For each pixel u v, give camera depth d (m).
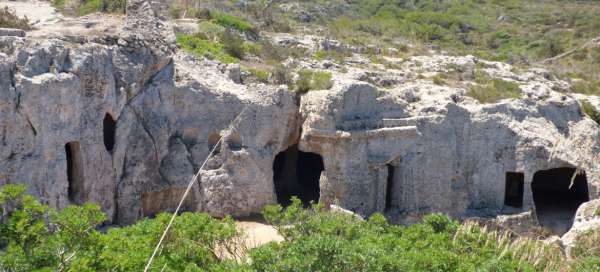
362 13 74.00
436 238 21.25
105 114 26.81
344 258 17.48
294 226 23.12
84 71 25.77
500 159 34.00
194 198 28.98
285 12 65.88
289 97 31.17
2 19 29.53
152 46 28.94
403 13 74.06
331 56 41.84
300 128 31.80
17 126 23.78
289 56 40.28
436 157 32.44
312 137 30.56
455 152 33.09
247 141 29.91
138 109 28.19
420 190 32.03
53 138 24.59
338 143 30.48
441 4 78.12
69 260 15.89
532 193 36.59
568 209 36.62
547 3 77.75
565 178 39.41
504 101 35.09
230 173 29.50
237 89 30.67
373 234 21.34
